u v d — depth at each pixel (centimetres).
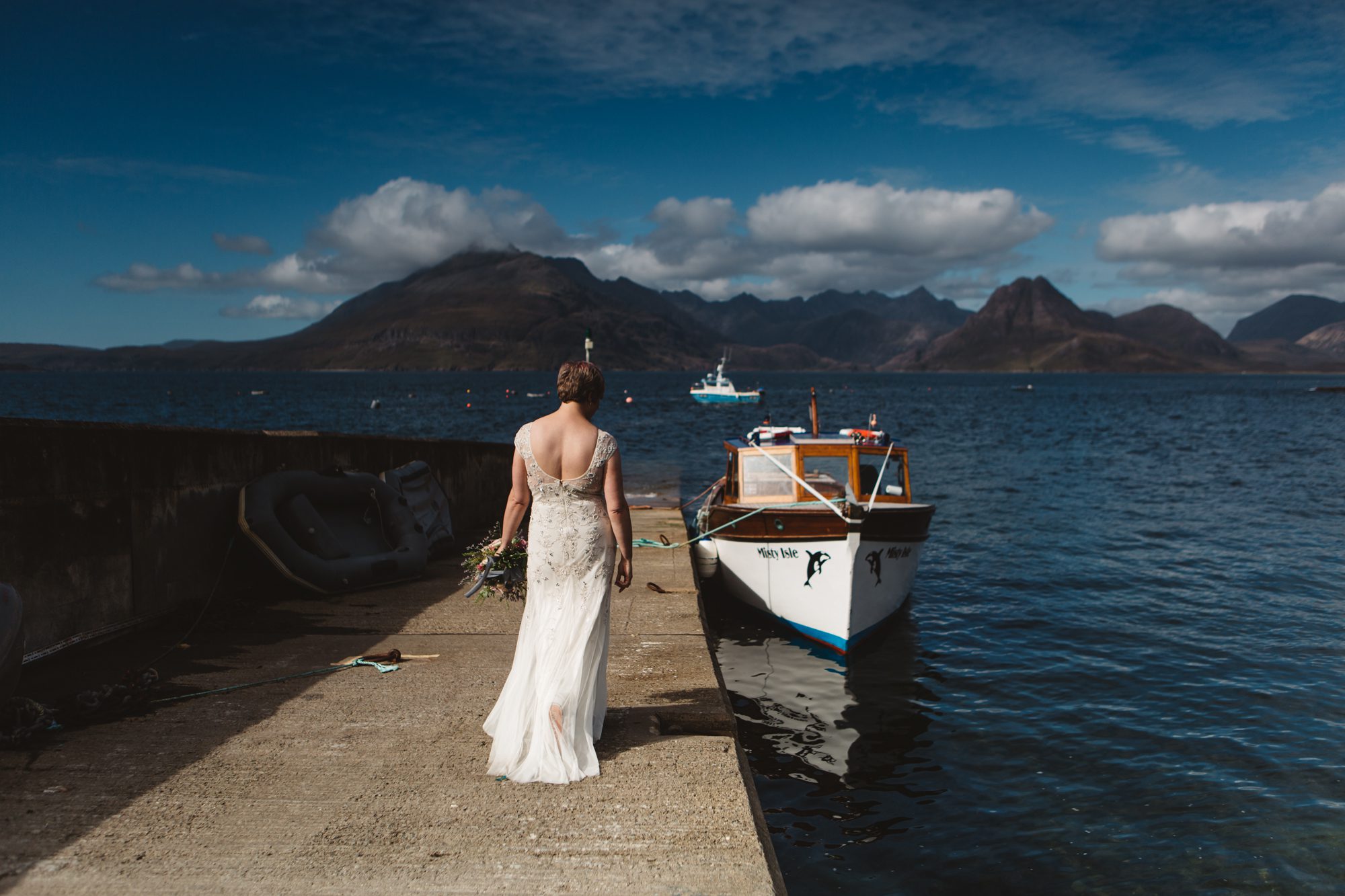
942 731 677
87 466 535
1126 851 495
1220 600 1095
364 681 488
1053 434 4984
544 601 369
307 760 371
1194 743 641
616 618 686
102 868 279
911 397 13450
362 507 811
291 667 512
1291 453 3569
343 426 5609
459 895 269
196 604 633
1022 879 471
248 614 645
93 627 541
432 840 302
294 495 727
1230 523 1744
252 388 15012
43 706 401
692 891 274
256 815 319
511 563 430
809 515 892
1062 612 1047
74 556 525
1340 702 722
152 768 360
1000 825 529
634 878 281
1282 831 512
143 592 589
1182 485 2428
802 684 793
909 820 538
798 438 1130
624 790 346
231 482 697
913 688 779
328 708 439
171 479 620
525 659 368
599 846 300
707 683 504
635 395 13712
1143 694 749
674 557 999
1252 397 12975
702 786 350
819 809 554
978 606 1081
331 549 729
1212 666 824
